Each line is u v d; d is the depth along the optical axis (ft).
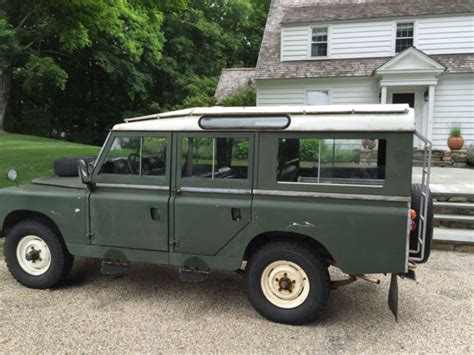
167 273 15.75
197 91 90.02
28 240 14.06
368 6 52.80
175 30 98.02
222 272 15.96
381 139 10.43
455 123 46.57
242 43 120.06
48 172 29.96
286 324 11.51
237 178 11.78
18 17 60.23
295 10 55.62
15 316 11.82
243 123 11.44
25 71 59.57
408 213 10.25
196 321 11.68
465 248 18.70
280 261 11.49
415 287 14.44
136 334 10.85
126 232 12.66
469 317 12.05
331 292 13.99
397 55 44.39
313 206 10.96
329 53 51.39
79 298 13.21
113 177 12.81
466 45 47.47
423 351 10.14
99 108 92.12
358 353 10.03
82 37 49.37
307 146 11.09
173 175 12.19
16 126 79.30
